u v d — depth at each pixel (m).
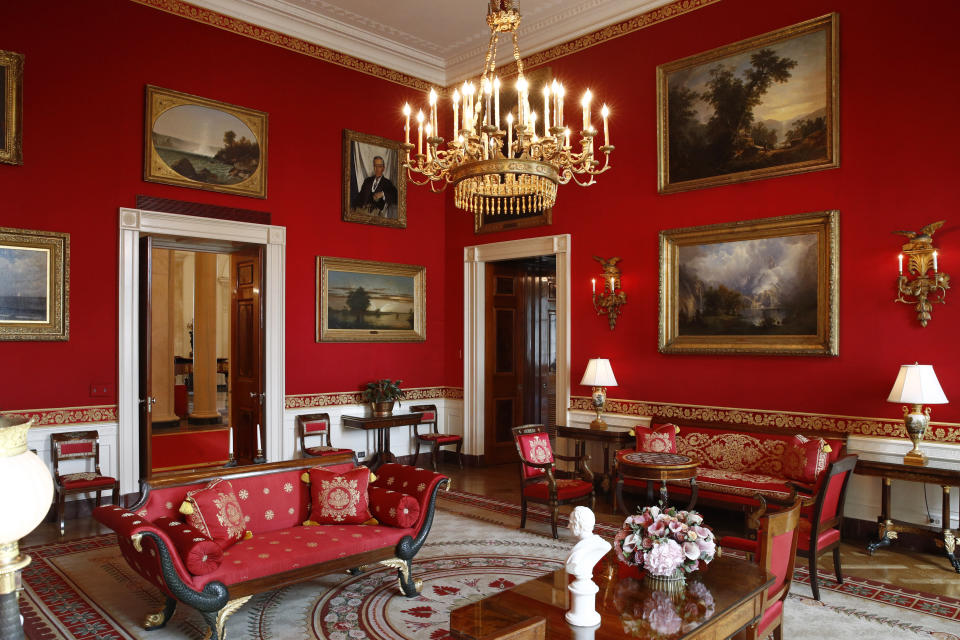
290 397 8.58
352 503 5.00
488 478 9.02
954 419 5.72
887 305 6.09
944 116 5.79
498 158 4.39
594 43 8.36
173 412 13.04
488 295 10.04
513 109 9.30
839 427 6.34
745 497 6.02
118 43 7.25
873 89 6.19
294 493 5.09
